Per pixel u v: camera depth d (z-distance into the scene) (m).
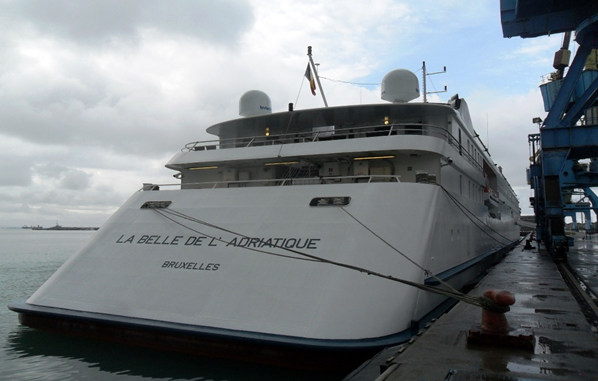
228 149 15.07
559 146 22.30
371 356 8.88
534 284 14.33
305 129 17.61
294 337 9.22
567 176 28.77
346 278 9.95
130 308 11.02
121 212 13.87
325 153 13.67
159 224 12.86
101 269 12.27
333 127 17.22
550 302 11.11
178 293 10.91
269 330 9.51
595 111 29.75
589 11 20.42
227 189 13.04
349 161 14.52
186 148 16.31
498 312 7.61
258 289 10.30
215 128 17.84
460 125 18.09
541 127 22.69
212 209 12.64
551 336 7.89
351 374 7.12
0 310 19.69
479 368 6.26
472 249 18.66
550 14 21.59
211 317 10.16
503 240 33.41
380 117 16.41
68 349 11.34
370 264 10.22
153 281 11.43
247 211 12.16
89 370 10.14
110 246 12.82
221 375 9.65
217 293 10.56
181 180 16.83
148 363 10.34
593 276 18.48
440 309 12.14
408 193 11.54
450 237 14.17
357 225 10.85
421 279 10.63
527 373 6.05
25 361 10.74
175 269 11.48
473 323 8.88
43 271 37.69
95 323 11.02
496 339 7.36
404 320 9.70
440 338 7.80
